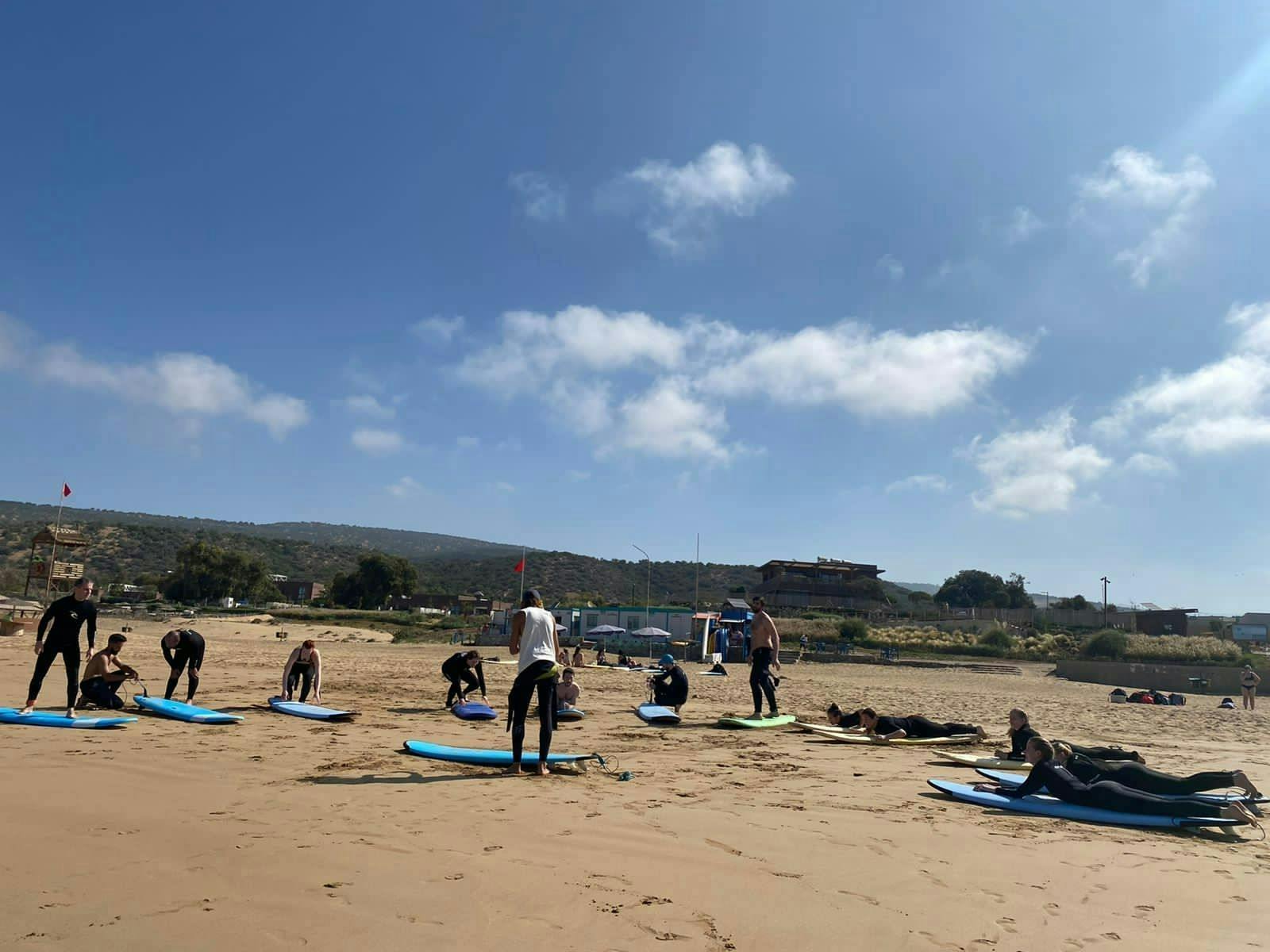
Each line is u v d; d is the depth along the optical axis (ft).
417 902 12.37
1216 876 16.26
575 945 11.00
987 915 13.08
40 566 222.28
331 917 11.62
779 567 305.12
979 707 69.15
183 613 238.89
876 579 310.24
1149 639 178.81
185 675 57.36
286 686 40.63
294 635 185.37
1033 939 12.09
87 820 16.46
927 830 18.95
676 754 29.81
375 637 191.52
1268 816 23.16
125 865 13.70
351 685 58.90
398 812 18.22
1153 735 50.49
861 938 11.81
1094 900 14.21
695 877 14.29
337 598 330.75
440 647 162.50
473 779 22.75
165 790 19.72
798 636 198.39
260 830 16.25
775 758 29.99
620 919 12.05
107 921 11.16
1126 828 20.54
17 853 14.02
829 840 17.42
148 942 10.51
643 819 18.58
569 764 25.71
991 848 17.53
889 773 27.53
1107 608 238.48
